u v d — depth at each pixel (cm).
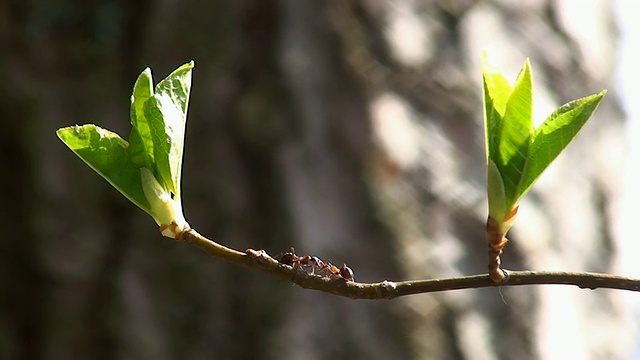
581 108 62
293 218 108
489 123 63
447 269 109
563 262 117
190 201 112
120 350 112
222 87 114
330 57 114
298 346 106
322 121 112
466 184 114
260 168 111
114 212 118
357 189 110
